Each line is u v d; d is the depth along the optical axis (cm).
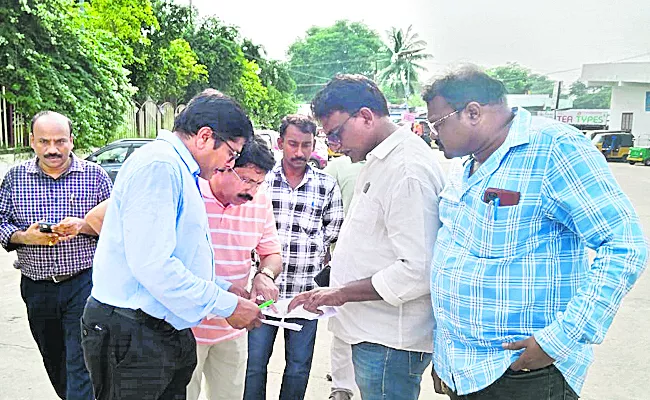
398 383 234
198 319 191
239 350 268
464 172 200
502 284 179
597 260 163
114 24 1691
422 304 226
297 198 316
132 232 178
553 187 171
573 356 181
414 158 216
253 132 204
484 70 189
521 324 177
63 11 1151
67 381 302
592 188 164
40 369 391
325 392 378
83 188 303
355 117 222
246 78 3145
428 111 197
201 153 196
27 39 1054
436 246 205
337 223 335
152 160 183
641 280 688
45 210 296
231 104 197
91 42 1229
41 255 289
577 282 176
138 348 189
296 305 235
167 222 180
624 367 424
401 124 233
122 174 190
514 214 176
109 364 192
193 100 201
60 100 1113
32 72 1064
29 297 299
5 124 1073
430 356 235
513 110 192
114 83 1284
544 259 175
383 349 230
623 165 2719
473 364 186
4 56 1020
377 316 230
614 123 3497
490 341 182
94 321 191
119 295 189
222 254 255
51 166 292
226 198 241
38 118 291
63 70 1133
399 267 212
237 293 249
